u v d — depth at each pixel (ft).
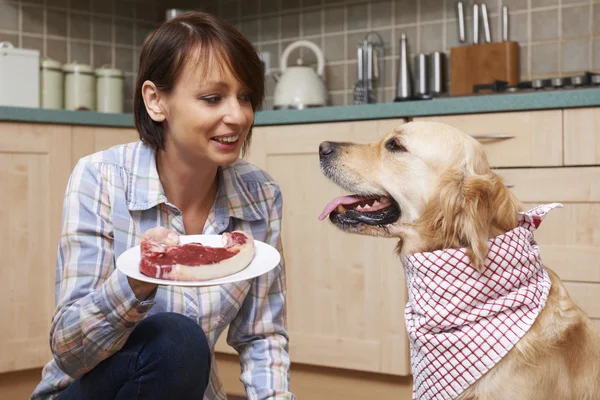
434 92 10.28
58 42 11.30
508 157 7.77
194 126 4.25
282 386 4.78
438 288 4.79
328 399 8.95
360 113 8.39
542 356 4.56
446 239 4.98
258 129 9.04
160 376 4.13
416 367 5.00
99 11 11.78
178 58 4.23
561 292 4.93
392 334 8.36
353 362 8.58
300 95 10.34
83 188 4.42
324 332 8.77
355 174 5.72
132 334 4.25
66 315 4.02
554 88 8.59
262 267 3.83
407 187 5.38
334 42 11.39
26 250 8.60
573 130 7.45
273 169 8.97
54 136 8.75
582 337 4.72
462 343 4.67
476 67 9.99
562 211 7.53
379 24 11.02
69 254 4.30
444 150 5.22
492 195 4.82
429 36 10.65
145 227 4.54
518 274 4.67
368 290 8.48
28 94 10.02
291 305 8.95
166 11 12.19
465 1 10.34
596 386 4.65
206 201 4.82
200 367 4.28
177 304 4.66
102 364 4.25
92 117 9.00
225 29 4.30
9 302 8.51
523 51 9.98
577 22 9.62
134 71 12.28
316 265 8.77
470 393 4.68
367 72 10.52
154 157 4.62
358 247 8.52
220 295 4.73
